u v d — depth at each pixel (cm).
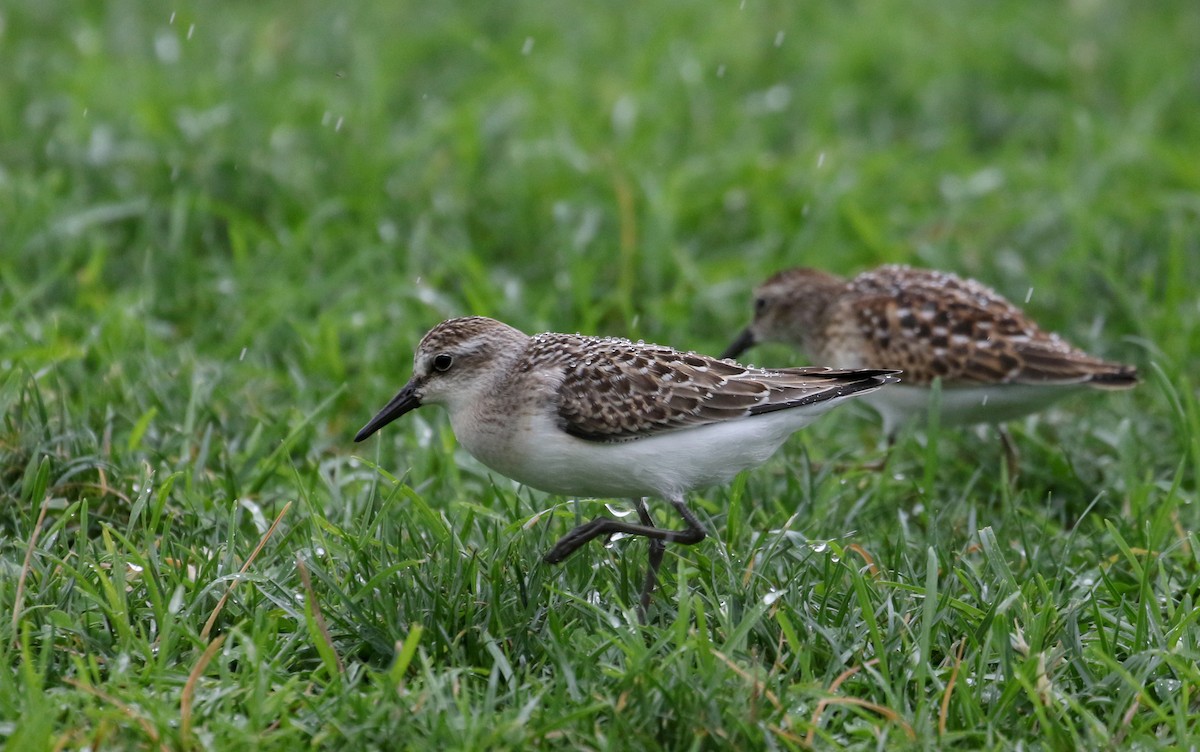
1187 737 853
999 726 888
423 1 2300
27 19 2125
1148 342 1420
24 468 1123
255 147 1731
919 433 1394
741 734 848
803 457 1264
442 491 1205
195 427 1248
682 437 1027
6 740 821
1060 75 2166
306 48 2091
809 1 2325
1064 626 959
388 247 1580
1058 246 1702
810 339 1478
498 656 891
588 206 1702
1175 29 2325
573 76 2011
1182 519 1209
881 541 1125
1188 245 1672
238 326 1466
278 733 835
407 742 834
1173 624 978
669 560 1070
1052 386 1319
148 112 1745
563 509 1085
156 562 970
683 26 2216
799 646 909
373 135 1795
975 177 1805
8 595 949
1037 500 1286
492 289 1522
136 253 1583
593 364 1027
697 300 1603
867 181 1806
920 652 891
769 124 2005
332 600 953
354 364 1441
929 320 1358
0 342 1334
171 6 2194
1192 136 1977
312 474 1202
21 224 1538
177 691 876
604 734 856
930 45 2184
